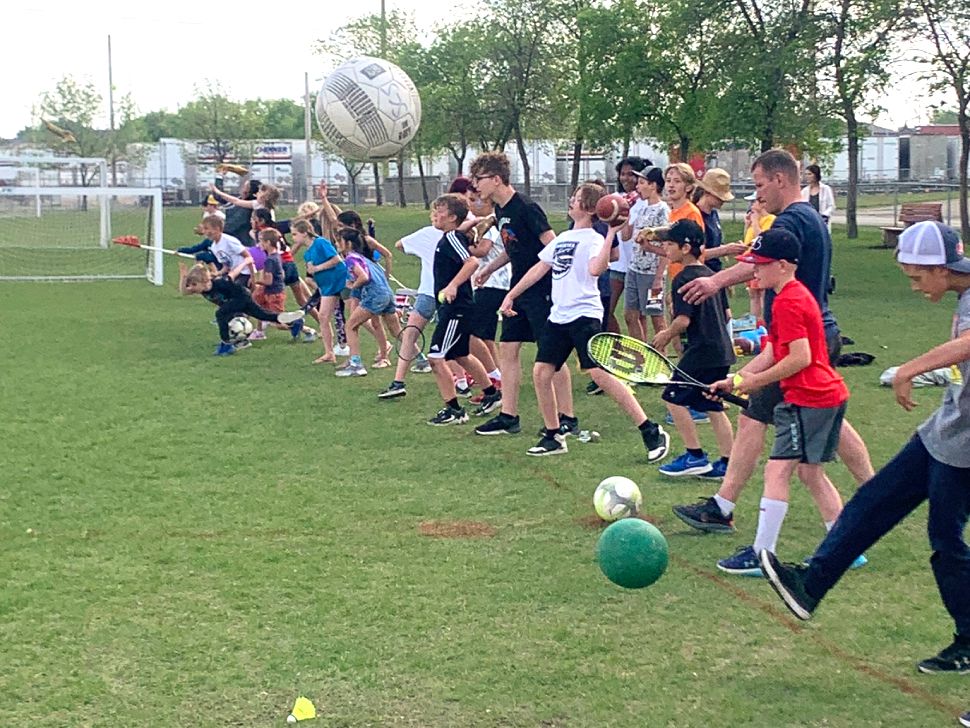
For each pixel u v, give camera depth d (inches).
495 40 1713.8
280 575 225.5
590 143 1525.6
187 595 214.1
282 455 329.4
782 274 214.2
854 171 1245.7
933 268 176.2
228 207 677.9
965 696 172.7
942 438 174.9
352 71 638.5
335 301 503.8
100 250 1230.9
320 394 430.0
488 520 264.8
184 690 173.8
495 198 354.0
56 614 204.2
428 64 1815.9
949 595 179.2
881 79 989.8
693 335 291.9
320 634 195.5
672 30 1138.0
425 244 419.2
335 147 650.8
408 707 168.4
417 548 243.1
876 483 184.1
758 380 215.2
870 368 468.8
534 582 221.6
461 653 187.5
